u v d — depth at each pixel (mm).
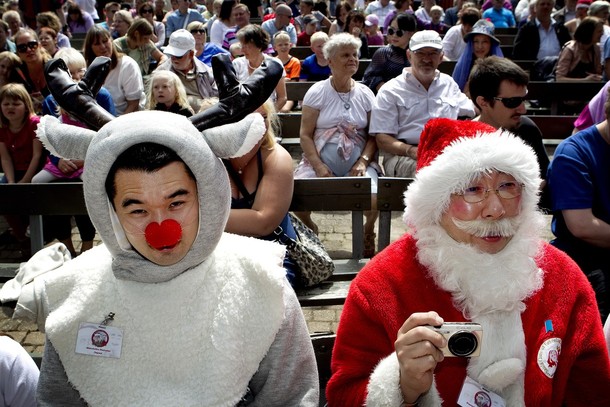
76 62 4988
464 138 1714
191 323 1477
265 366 1547
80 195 3689
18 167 5090
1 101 4891
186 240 1424
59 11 12250
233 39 9438
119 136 1330
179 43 6105
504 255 1680
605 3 9094
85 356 1485
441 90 4770
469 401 1633
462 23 8516
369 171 4867
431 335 1518
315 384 1607
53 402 1542
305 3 11578
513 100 3455
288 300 1571
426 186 1692
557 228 2990
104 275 1527
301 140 4898
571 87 6863
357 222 3617
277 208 2908
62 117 4355
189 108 4566
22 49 6082
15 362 1793
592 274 2838
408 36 6512
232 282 1508
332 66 4766
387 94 4754
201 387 1460
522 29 8773
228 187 1457
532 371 1668
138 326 1477
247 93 1485
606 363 1729
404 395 1622
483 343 1656
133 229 1401
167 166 1359
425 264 1737
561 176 2840
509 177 1668
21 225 4977
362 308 1756
